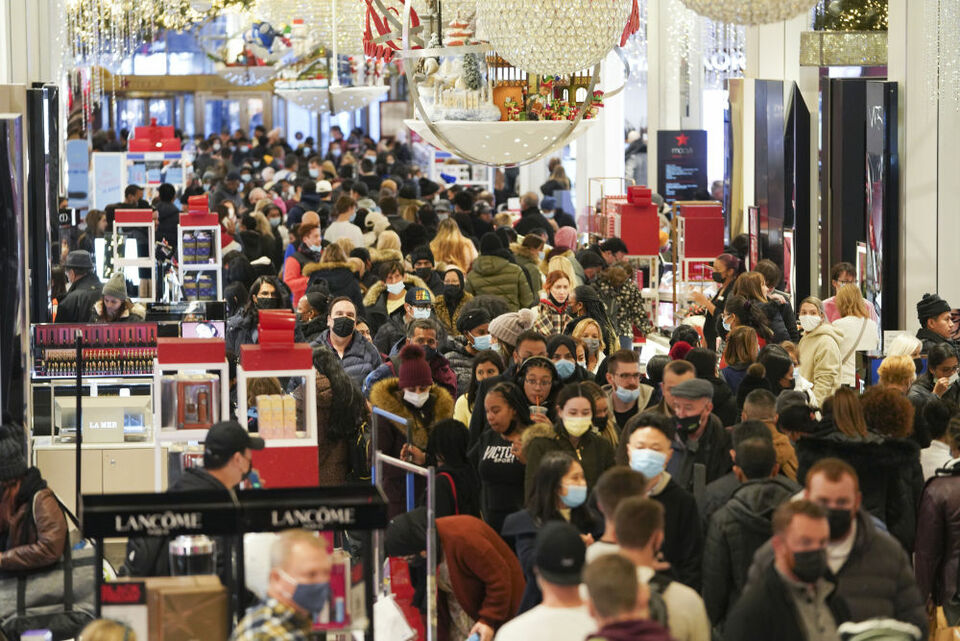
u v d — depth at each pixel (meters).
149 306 14.60
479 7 10.59
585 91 12.11
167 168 31.50
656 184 30.39
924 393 11.44
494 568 8.23
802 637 6.60
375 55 12.89
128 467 12.31
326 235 21.55
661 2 30.80
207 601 6.86
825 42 23.27
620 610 5.59
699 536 7.93
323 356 11.26
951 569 8.80
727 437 9.03
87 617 9.30
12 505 9.28
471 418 10.62
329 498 7.12
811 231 22.80
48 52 27.78
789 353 12.59
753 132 24.08
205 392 9.75
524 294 17.09
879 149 17.97
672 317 24.05
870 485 8.78
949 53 17.50
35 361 12.42
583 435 9.23
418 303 14.91
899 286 17.97
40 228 15.48
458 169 38.03
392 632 8.28
